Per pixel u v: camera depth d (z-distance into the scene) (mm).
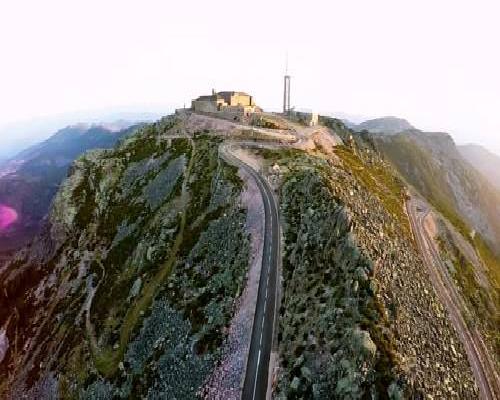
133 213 135500
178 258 97625
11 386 117562
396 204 127062
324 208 76250
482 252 152625
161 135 171125
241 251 81812
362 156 190875
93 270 130750
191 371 67250
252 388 55188
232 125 162500
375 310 55594
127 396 77188
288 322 61469
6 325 141750
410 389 48500
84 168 179250
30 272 160125
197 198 115250
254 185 100125
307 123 185625
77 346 105250
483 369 68500
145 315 90875
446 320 72750
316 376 51625
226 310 72062
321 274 64625
